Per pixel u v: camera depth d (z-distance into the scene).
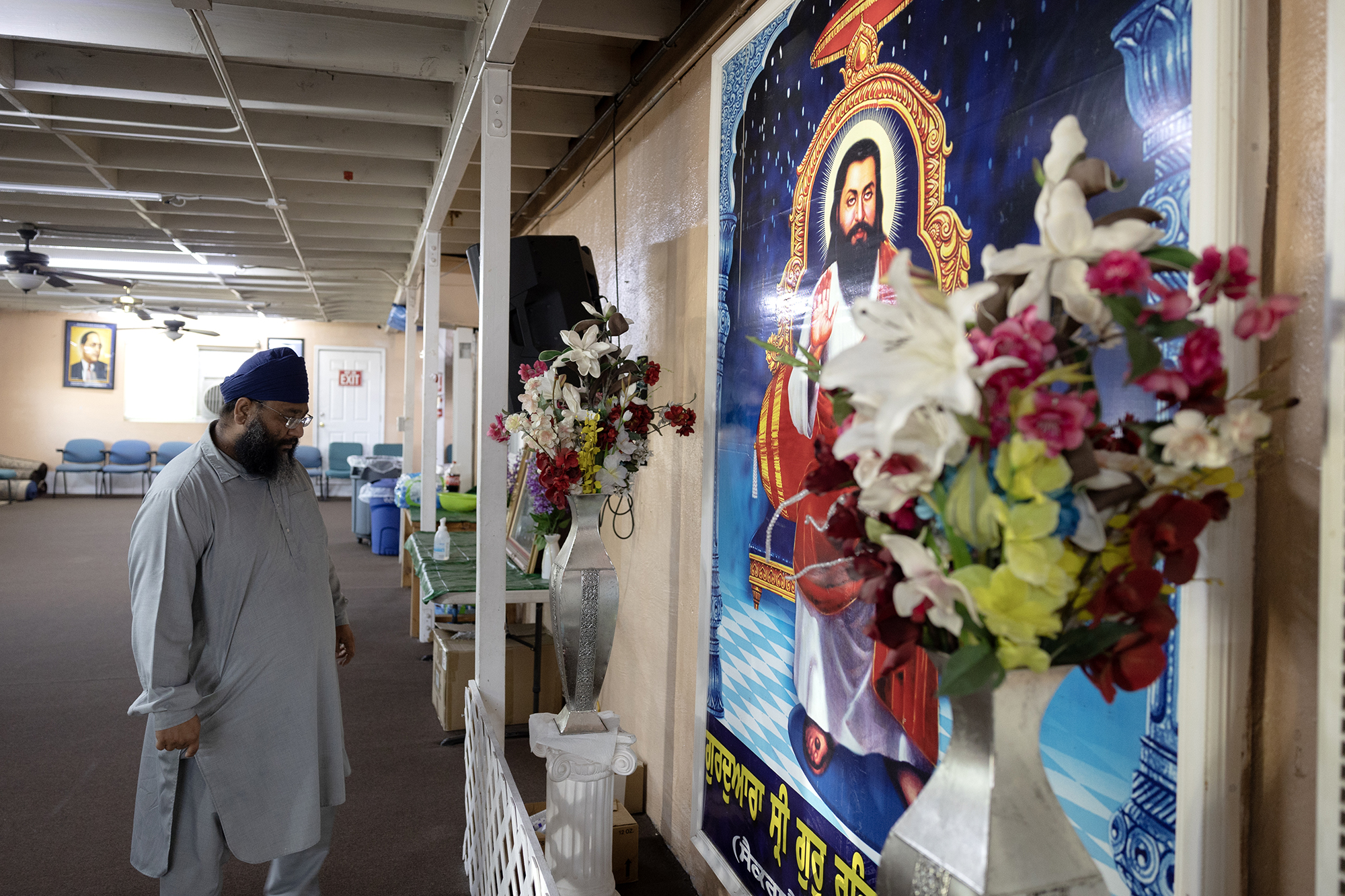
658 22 2.86
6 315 12.76
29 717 3.86
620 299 3.52
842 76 1.72
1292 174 0.92
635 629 3.19
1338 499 0.82
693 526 2.59
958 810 0.87
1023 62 1.24
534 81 3.35
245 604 1.97
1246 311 0.73
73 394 12.98
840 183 1.72
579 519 2.23
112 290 10.37
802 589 1.83
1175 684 0.98
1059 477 0.75
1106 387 1.07
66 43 3.39
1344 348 0.82
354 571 7.61
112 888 2.49
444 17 3.33
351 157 5.08
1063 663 0.85
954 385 0.73
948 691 0.78
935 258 1.42
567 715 2.27
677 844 2.69
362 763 3.47
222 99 3.82
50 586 6.63
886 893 0.94
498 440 2.44
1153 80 1.01
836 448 0.81
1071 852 0.86
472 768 2.56
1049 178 0.81
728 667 2.22
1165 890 0.99
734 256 2.22
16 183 5.27
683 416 2.29
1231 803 0.94
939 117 1.42
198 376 13.33
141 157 4.91
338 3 2.69
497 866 2.07
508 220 2.62
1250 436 0.75
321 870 2.64
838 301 1.71
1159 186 1.01
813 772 1.78
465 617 4.41
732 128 2.25
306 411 2.09
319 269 8.12
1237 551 0.93
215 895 2.01
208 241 7.08
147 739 1.98
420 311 8.54
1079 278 0.78
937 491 0.82
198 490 1.92
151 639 1.81
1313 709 0.89
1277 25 0.94
